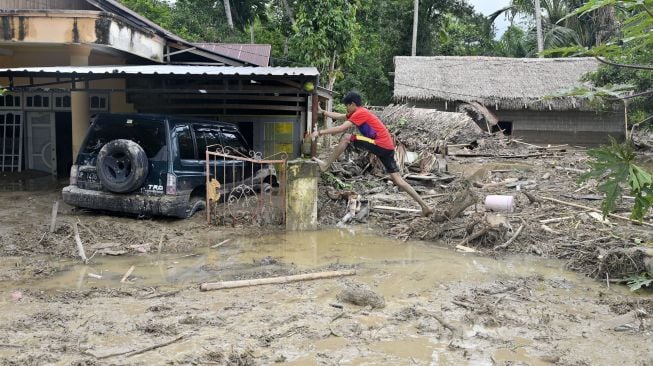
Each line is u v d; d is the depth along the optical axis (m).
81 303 5.14
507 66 26.94
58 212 9.17
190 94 12.84
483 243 7.68
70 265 6.44
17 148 13.77
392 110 18.70
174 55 15.62
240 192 10.28
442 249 7.52
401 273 6.32
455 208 8.41
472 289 5.75
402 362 4.03
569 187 12.27
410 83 26.38
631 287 5.80
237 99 12.76
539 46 30.08
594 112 24.91
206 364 3.92
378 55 35.56
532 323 4.85
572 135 25.39
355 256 7.03
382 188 11.45
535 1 30.05
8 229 7.95
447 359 4.09
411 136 15.80
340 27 19.30
